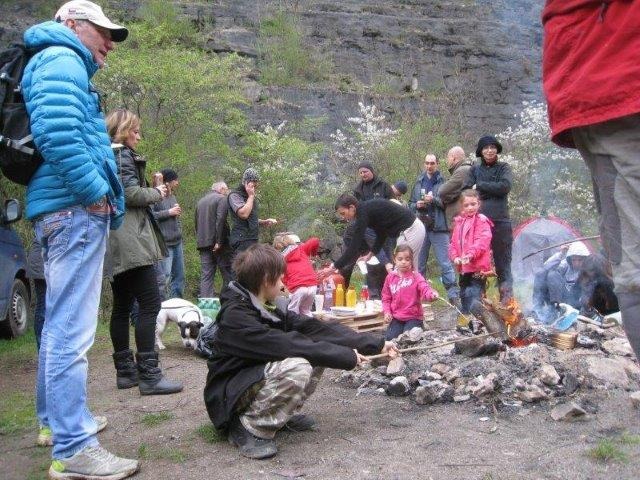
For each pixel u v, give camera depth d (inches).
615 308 229.6
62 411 120.3
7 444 146.4
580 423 135.0
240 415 134.0
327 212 513.3
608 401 144.4
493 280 311.0
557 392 149.2
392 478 114.2
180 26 625.6
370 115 559.5
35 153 121.0
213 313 267.0
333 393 168.2
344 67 681.0
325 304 288.5
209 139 463.8
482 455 121.4
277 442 136.5
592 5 88.8
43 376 140.7
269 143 496.4
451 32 721.6
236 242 334.0
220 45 636.1
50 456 137.1
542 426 135.0
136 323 181.0
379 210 266.8
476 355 170.4
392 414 149.5
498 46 721.0
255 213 339.3
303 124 581.3
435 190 358.9
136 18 617.9
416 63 696.4
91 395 182.7
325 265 442.0
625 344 170.6
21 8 598.2
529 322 195.9
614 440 123.3
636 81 84.0
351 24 702.5
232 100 483.2
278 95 602.5
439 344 170.4
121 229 174.2
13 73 122.6
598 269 227.1
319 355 134.0
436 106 650.2
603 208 90.0
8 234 289.9
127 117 184.7
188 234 445.1
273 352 132.6
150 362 180.1
